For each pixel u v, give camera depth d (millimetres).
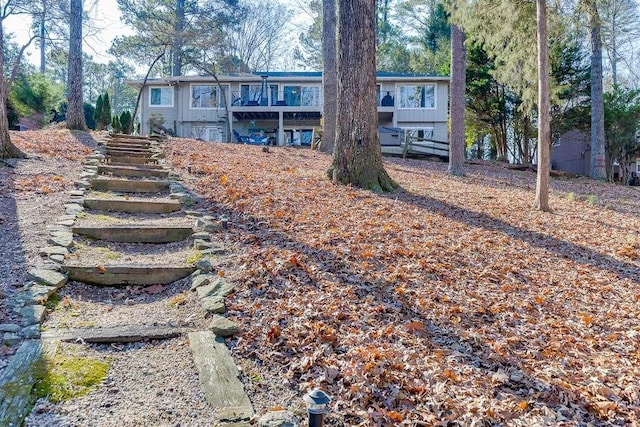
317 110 21000
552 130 22312
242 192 6414
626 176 23062
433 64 29109
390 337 3133
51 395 2195
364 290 3795
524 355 3189
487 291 4223
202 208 5719
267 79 21906
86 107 24531
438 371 2777
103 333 2789
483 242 5559
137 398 2256
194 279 3680
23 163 6801
